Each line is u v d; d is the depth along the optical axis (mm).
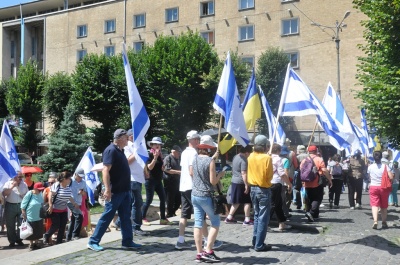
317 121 10781
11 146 10906
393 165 15336
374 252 7586
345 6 35875
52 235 11227
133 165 8398
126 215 7406
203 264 6496
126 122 32781
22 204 10156
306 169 10656
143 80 32781
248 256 6992
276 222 9703
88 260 6707
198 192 6523
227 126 7617
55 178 11172
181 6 43469
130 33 46688
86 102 33031
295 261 6781
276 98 32688
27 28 57562
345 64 35719
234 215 10688
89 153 11797
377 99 12336
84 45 50562
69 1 56375
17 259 6773
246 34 40094
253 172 7348
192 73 31219
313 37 37031
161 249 7398
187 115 32531
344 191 20719
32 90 42469
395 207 14992
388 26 12383
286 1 38188
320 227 9344
